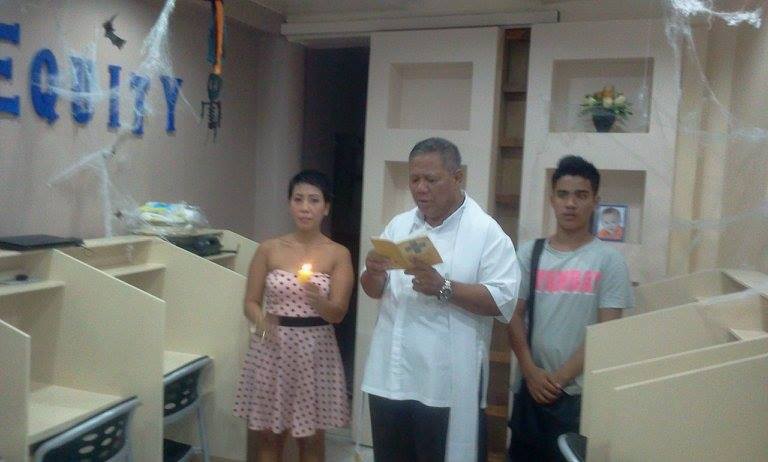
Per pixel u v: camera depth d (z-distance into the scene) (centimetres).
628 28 269
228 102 330
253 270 247
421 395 179
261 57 352
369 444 320
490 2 300
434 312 179
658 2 275
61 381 220
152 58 279
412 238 160
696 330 205
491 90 292
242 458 258
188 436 265
